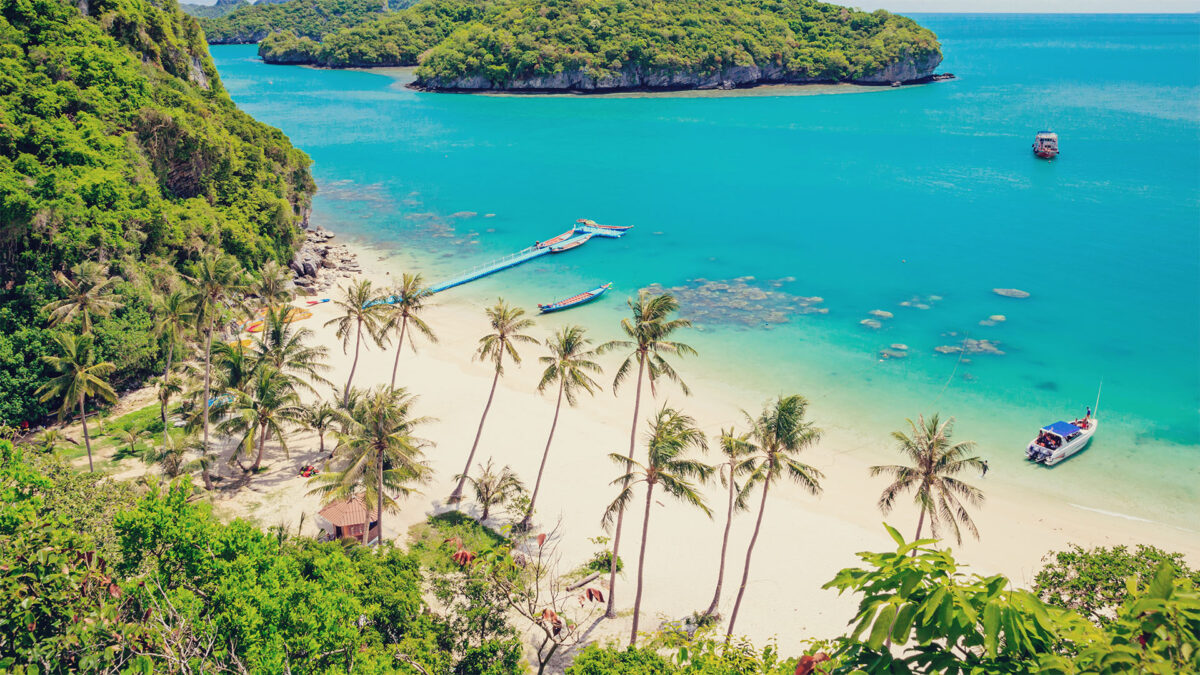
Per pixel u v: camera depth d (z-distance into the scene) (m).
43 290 77.62
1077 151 193.00
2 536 30.89
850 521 60.56
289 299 78.38
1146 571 40.75
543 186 175.12
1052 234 132.00
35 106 94.81
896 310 102.44
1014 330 95.19
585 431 73.75
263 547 36.78
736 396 80.56
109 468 63.22
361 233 142.12
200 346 85.62
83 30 114.94
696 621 49.47
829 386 82.38
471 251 131.75
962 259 121.31
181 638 28.83
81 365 61.47
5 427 61.78
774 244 131.62
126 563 34.53
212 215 104.19
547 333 96.25
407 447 51.94
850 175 177.00
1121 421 74.50
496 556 45.19
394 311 74.88
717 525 60.03
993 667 11.98
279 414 63.72
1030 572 54.38
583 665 37.12
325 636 32.47
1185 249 122.50
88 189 87.00
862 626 12.46
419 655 37.59
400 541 56.31
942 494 49.00
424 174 187.50
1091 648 11.34
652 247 131.75
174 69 142.75
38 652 26.25
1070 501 62.66
